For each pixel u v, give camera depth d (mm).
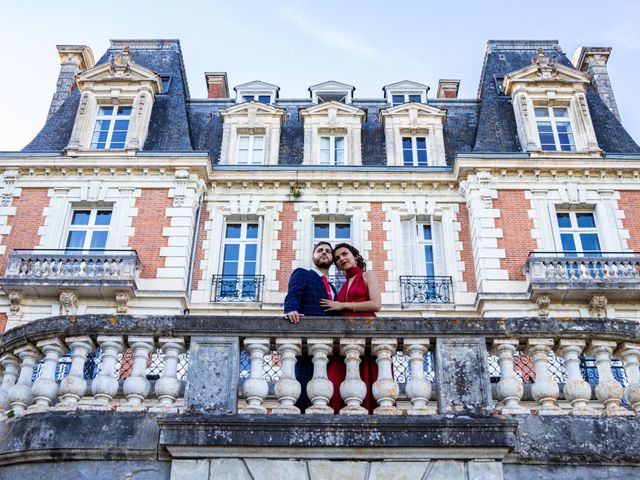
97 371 6324
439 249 20312
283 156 22141
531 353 5969
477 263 19234
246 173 20906
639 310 18094
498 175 20406
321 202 20781
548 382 5785
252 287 19375
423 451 5359
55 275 18234
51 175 20484
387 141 22250
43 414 5668
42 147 21531
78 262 18484
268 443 5332
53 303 18359
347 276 6676
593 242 19812
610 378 5820
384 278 19516
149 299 18359
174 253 19125
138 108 21750
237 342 5887
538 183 20328
